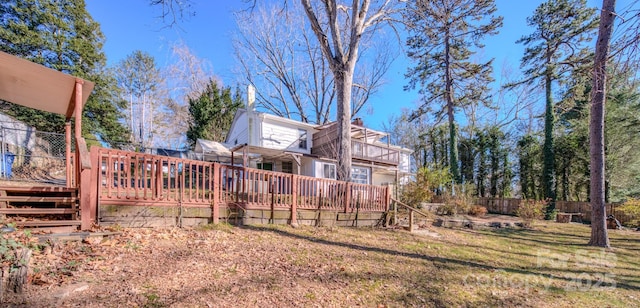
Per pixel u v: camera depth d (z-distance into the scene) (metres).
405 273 5.19
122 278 3.63
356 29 11.96
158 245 4.99
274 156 16.72
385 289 4.38
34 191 5.21
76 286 3.25
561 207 19.44
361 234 8.19
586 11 11.86
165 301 3.22
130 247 4.67
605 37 7.10
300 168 17.16
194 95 27.45
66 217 5.28
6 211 4.67
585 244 9.57
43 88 6.43
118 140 23.94
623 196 20.05
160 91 30.31
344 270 4.96
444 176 16.19
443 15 11.75
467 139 29.73
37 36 19.45
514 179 27.23
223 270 4.29
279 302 3.55
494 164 27.97
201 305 3.22
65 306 2.88
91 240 4.64
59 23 20.62
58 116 19.62
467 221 12.64
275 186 7.91
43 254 3.88
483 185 29.23
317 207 8.75
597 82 4.48
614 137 18.77
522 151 25.61
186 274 3.98
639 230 14.07
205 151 16.86
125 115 27.14
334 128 17.91
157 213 5.94
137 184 5.74
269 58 25.64
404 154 25.19
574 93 6.96
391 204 11.26
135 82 30.08
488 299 4.41
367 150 19.36
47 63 20.00
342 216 9.36
